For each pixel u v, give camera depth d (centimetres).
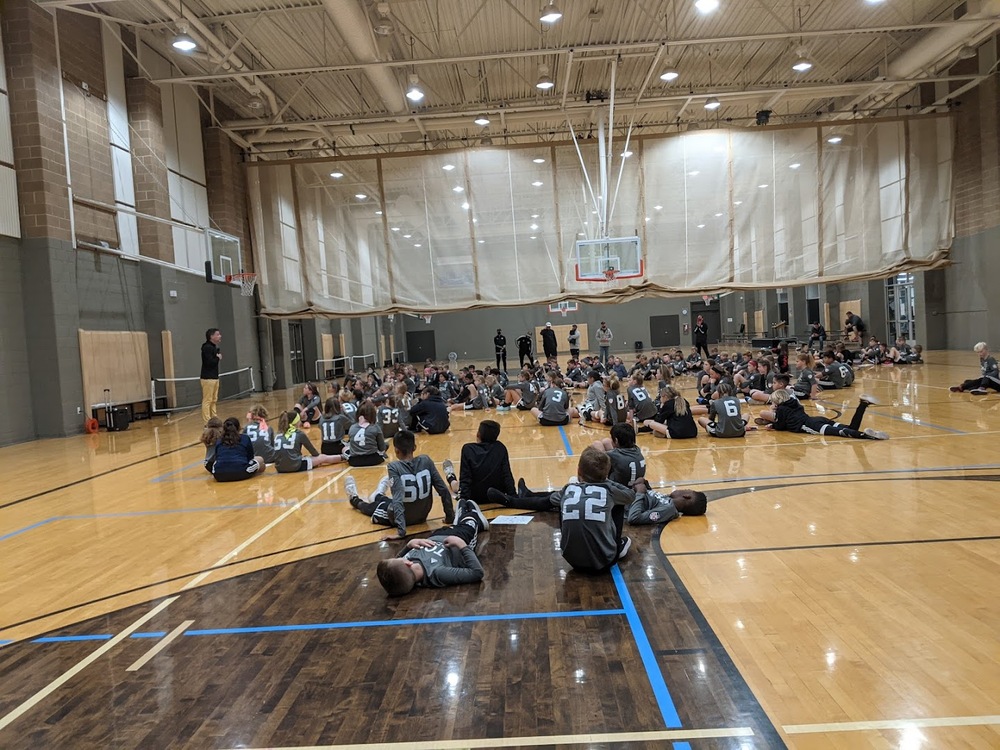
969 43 1589
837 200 1834
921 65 1638
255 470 822
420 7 1402
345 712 283
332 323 2934
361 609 396
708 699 277
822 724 255
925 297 2180
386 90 1584
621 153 1833
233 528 596
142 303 1614
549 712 274
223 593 436
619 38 1609
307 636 362
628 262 1766
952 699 268
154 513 670
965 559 423
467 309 1847
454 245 1853
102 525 632
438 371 1875
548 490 675
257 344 2072
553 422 1184
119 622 395
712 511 566
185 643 361
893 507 546
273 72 1406
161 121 1653
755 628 341
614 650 326
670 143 1825
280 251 1886
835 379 1434
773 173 1830
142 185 1602
